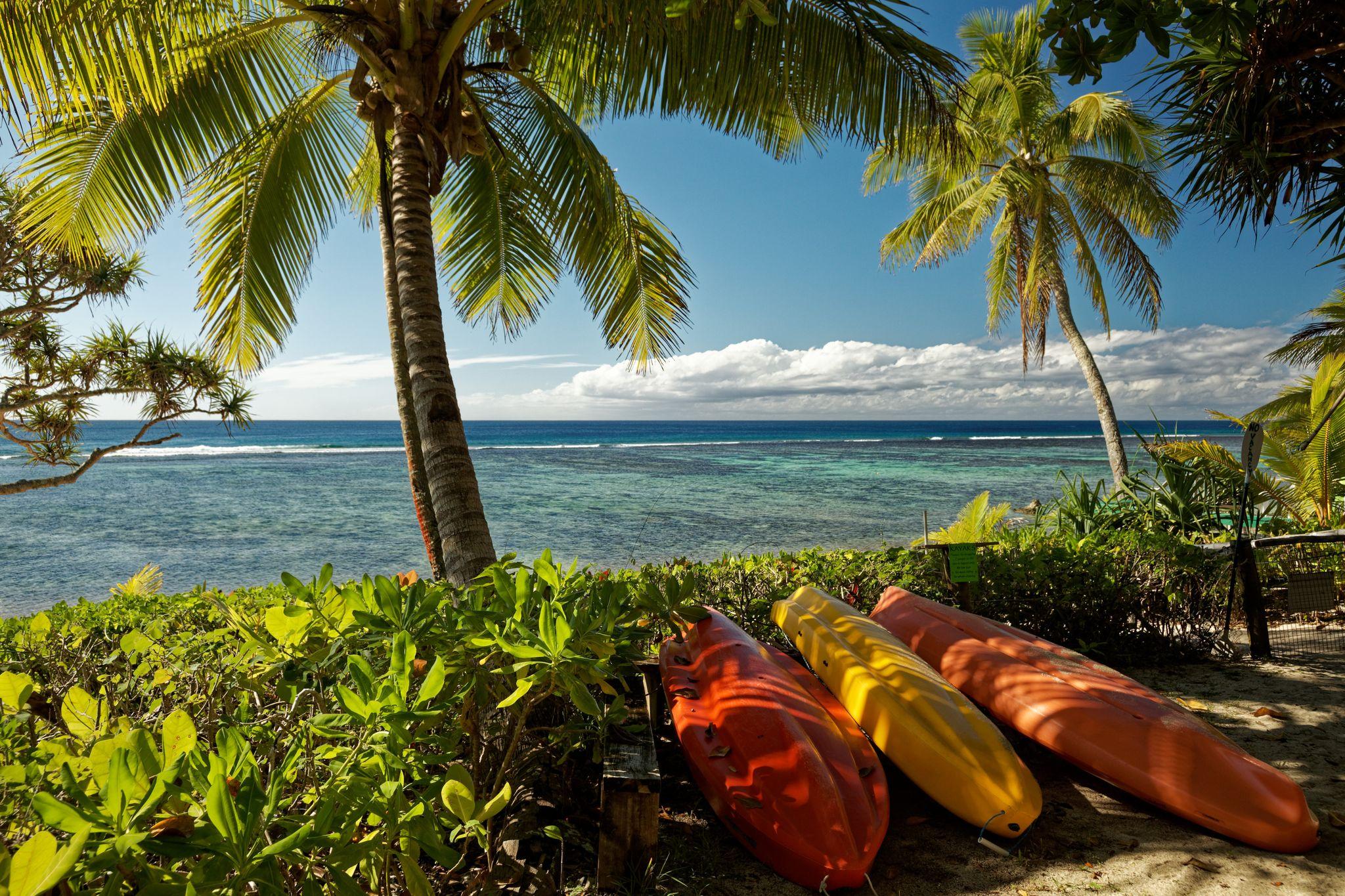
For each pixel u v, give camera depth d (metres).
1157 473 7.42
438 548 5.24
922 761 2.54
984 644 3.45
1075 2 2.19
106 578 13.79
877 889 2.21
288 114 5.62
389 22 4.17
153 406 7.75
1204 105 4.68
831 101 4.46
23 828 1.40
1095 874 2.26
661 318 7.15
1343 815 2.57
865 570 4.49
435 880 2.06
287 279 5.97
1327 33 3.92
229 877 1.13
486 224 6.80
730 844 2.48
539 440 87.38
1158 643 4.49
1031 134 14.90
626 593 2.35
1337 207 4.69
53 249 5.70
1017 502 22.62
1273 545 4.50
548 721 2.69
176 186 5.22
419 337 4.07
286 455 52.72
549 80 6.27
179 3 3.53
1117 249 14.80
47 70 3.17
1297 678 4.09
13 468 39.53
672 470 38.34
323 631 1.99
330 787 1.29
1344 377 8.27
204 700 2.19
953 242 15.93
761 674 2.87
